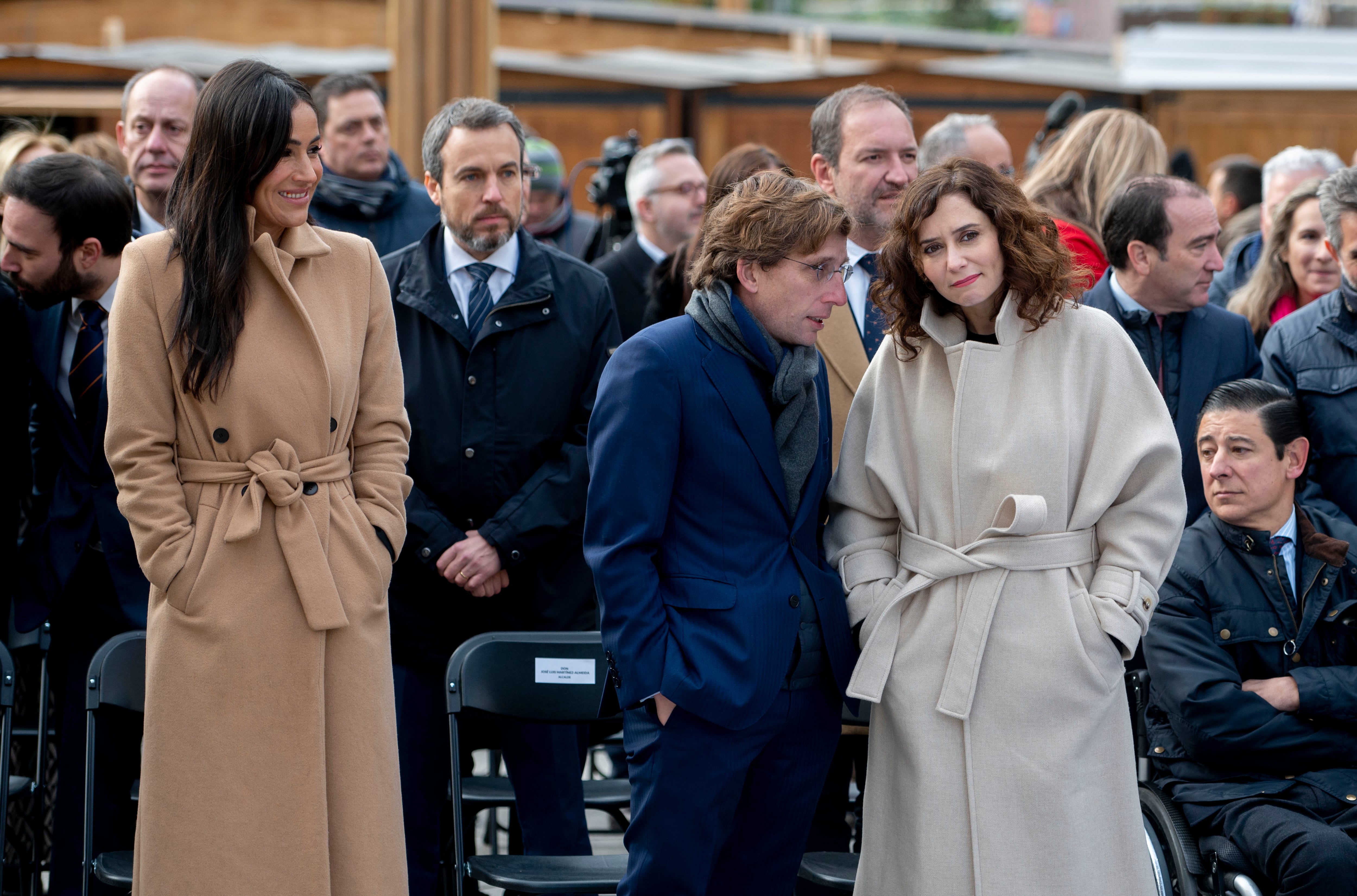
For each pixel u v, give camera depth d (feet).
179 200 18.78
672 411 18.81
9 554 25.17
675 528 19.12
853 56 68.08
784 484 19.27
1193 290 24.34
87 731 21.56
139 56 55.52
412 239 31.14
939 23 132.46
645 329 19.51
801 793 19.54
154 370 18.53
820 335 24.08
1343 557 22.22
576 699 22.74
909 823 19.08
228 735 18.35
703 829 18.40
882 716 19.66
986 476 18.94
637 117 64.28
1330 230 25.73
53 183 22.90
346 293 19.76
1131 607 18.39
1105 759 18.98
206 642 18.38
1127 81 65.51
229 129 18.42
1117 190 24.97
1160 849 20.70
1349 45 71.10
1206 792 21.50
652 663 18.28
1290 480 22.75
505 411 23.66
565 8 63.52
